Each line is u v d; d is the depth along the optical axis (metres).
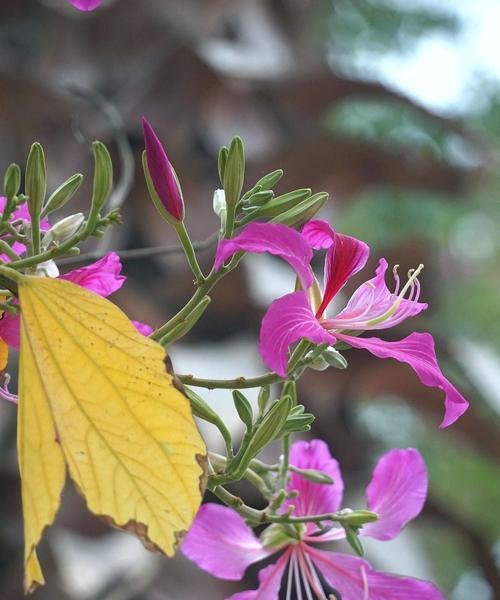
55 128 2.88
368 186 3.29
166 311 2.87
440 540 3.78
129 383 0.75
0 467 2.50
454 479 3.86
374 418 3.88
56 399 0.74
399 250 3.31
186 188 2.98
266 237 0.80
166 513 0.75
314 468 0.94
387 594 0.90
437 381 0.83
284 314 0.81
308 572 0.92
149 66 3.13
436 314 3.59
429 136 3.60
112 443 0.74
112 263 0.85
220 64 3.11
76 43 3.13
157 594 2.40
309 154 3.14
